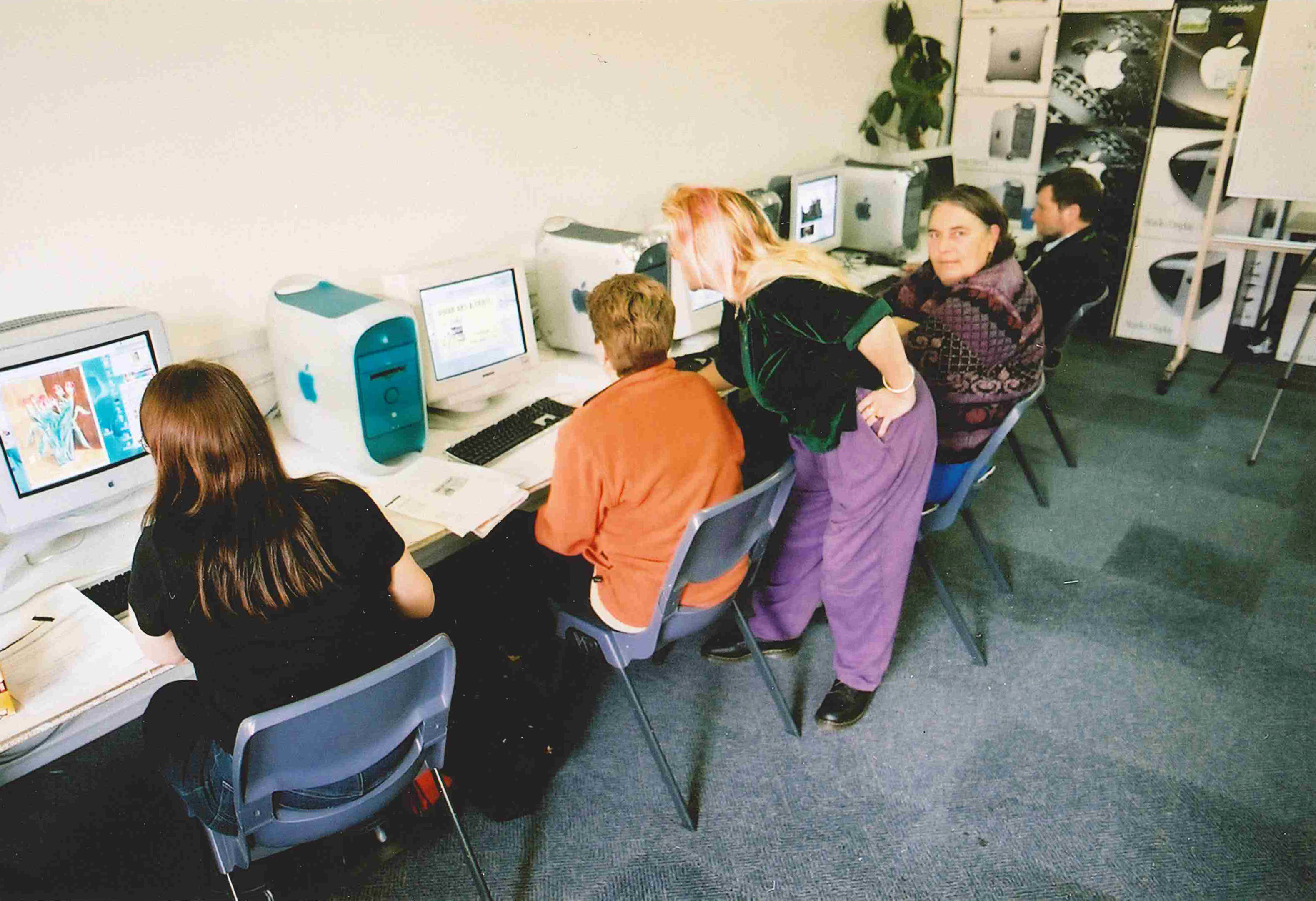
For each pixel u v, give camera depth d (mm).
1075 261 3066
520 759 1909
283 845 1413
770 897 1786
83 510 1837
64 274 1873
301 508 1270
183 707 1501
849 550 2029
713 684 2361
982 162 4816
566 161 2887
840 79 4027
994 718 2229
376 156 2359
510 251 2801
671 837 1922
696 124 3336
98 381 1704
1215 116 4070
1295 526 3006
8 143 1734
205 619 1229
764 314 1717
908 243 3758
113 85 1842
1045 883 1804
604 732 2203
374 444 2008
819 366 1782
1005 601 2676
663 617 1765
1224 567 2803
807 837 1914
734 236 1714
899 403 1805
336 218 2320
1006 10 4457
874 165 3730
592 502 1672
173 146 1966
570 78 2803
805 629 2537
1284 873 1810
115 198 1906
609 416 1637
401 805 1871
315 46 2152
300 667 1292
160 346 1790
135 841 1983
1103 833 1907
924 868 1841
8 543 1723
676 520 1707
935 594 2711
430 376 2236
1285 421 3762
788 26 3611
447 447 2188
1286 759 2086
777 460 2418
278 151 2150
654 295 1651
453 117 2510
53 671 1438
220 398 1201
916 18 4344
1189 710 2240
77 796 2102
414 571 1460
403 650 1481
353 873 1836
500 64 2582
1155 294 4539
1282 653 2430
